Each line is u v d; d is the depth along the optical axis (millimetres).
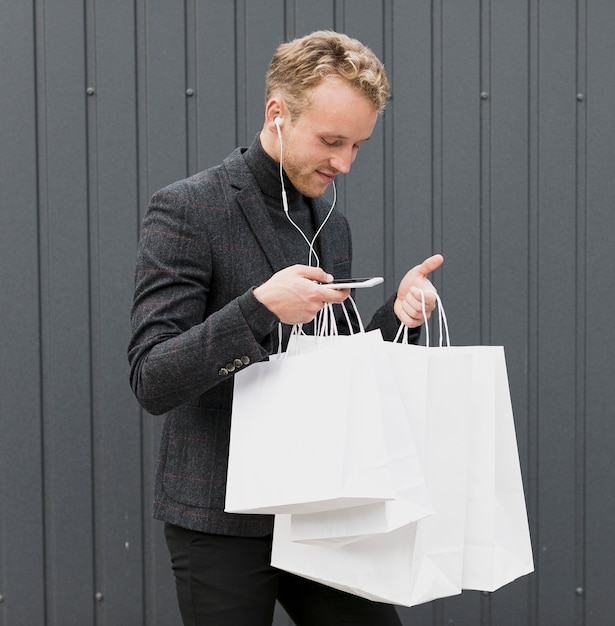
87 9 2814
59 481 2855
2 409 2848
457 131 2854
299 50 1550
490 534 1557
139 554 2871
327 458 1415
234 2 2818
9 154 2820
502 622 2922
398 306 1752
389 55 2852
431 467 1522
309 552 1550
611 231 2887
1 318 2838
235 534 1617
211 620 1621
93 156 2834
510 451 1595
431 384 1519
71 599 2871
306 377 1464
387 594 1502
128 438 2857
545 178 2867
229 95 2826
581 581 2924
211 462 1635
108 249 2842
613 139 2869
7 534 2855
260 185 1687
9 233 2832
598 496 2914
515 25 2838
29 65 2811
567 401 2900
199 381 1466
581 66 2854
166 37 2816
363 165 2863
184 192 1625
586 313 2891
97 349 2854
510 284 2879
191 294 1573
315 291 1431
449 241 2869
